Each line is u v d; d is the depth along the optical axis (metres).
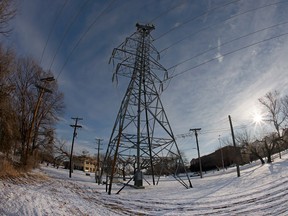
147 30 26.67
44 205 11.41
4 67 21.92
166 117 25.38
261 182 21.64
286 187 18.28
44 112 39.38
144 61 26.00
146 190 23.52
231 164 73.94
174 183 30.97
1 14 14.78
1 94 22.22
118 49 24.62
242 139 50.72
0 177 16.61
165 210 14.66
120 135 21.89
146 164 28.84
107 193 20.88
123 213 13.72
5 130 22.66
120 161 26.45
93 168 106.81
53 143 41.56
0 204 10.04
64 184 23.20
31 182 19.09
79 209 12.64
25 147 33.19
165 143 25.52
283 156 45.22
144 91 25.81
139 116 26.19
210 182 27.30
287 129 44.66
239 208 14.44
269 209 13.77
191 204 16.03
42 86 32.56
